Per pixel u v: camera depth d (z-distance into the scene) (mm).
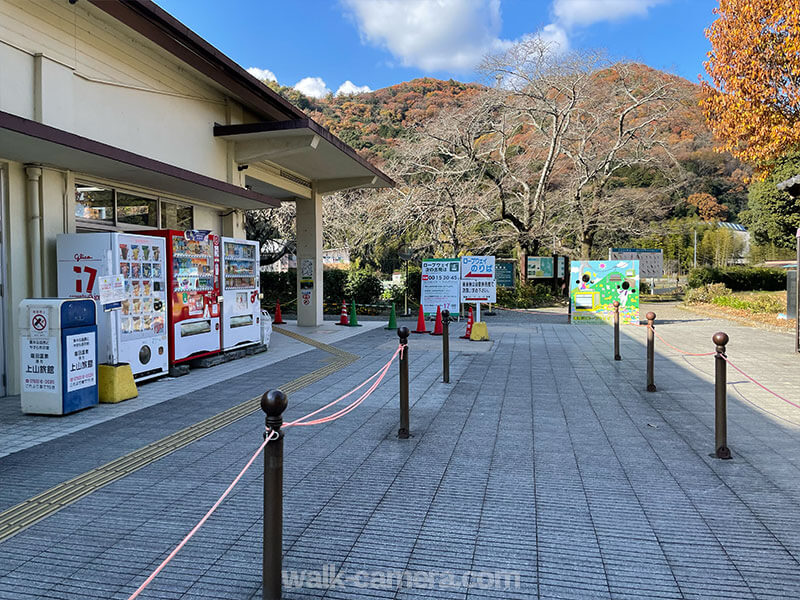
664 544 3238
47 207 7273
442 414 6285
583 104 25281
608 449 5027
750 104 12375
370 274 22734
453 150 24578
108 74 8172
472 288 13875
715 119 13891
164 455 4863
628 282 16750
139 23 8031
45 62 7023
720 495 3961
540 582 2838
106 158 6730
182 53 9047
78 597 2717
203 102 10508
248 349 10633
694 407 6598
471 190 24406
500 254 32188
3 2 6508
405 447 5094
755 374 8633
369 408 6566
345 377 8453
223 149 11133
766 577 2877
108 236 7047
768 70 11898
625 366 9484
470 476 4355
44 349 6047
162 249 8117
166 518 3611
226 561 3064
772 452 4922
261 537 3352
